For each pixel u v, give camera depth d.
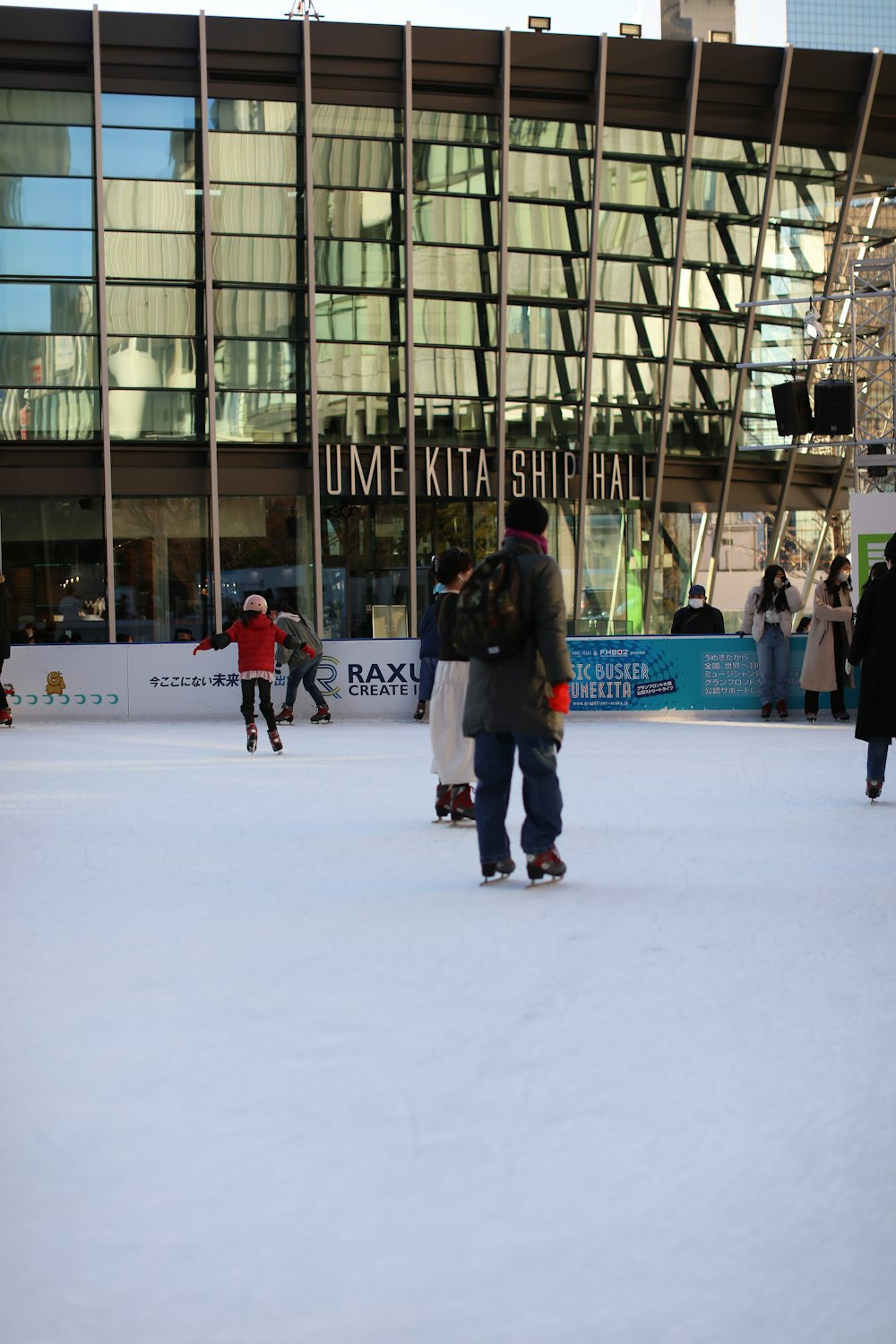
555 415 33.25
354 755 16.20
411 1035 5.08
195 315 30.95
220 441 31.14
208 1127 4.17
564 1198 3.66
